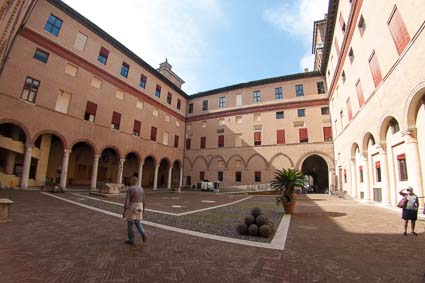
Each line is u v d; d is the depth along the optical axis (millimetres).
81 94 22938
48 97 20156
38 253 4828
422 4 9391
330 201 18328
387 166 13672
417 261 4695
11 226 7000
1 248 5035
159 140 33719
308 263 4566
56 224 7531
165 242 5918
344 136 22672
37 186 21375
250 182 32844
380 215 10523
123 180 36531
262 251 5312
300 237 6652
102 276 3838
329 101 29859
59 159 27984
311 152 29938
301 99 31969
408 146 10828
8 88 17625
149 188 34500
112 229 7117
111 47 26828
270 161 32125
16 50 18391
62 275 3834
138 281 3693
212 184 34156
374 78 14469
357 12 16547
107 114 25516
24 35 19000
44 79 20031
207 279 3803
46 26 20766
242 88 36781
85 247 5320
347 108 21062
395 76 11711
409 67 10445
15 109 17922
